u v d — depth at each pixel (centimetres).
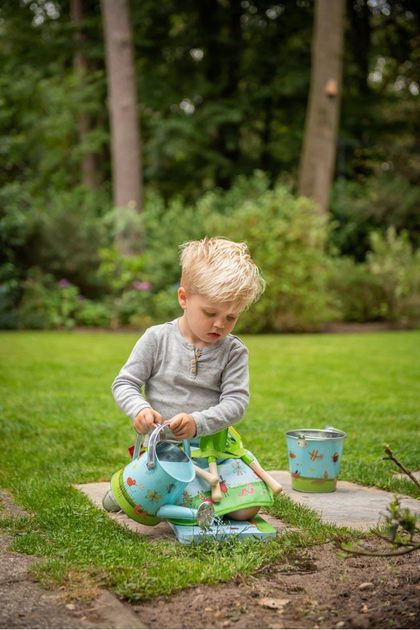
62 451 384
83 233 1355
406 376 697
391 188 1839
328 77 1463
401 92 2098
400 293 1312
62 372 695
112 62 1473
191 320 254
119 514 277
